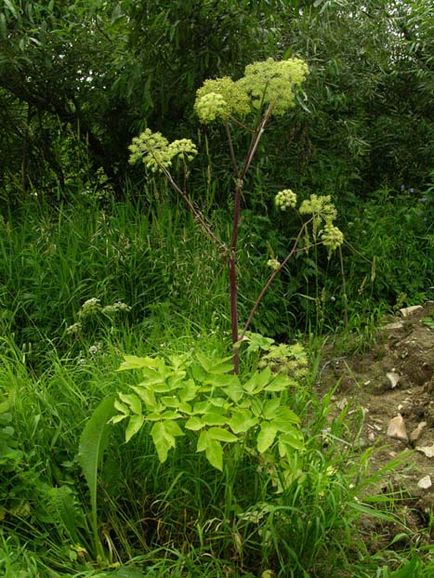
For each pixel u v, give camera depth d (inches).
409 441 149.6
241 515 108.7
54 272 186.9
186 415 115.6
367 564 112.7
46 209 212.7
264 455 113.3
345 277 215.6
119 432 120.3
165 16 203.2
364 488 130.3
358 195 264.4
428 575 106.5
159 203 207.0
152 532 118.4
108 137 252.4
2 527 110.5
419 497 129.5
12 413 123.4
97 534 113.0
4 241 198.5
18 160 247.8
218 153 224.2
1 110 245.3
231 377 112.0
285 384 113.0
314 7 216.4
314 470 114.4
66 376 136.9
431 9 257.4
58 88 239.6
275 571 111.2
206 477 117.4
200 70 214.1
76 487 120.4
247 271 194.9
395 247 225.6
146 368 112.7
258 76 116.2
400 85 283.9
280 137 223.9
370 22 236.8
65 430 124.3
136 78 211.6
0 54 211.0
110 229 197.8
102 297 183.2
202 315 175.5
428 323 185.9
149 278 188.1
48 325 178.2
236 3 204.1
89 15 222.4
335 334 193.3
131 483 119.8
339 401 164.9
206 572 106.9
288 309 209.3
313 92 216.7
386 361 175.5
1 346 155.0
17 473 114.0
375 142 274.1
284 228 216.4
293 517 110.3
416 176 274.5
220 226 203.0
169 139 227.9
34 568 102.3
